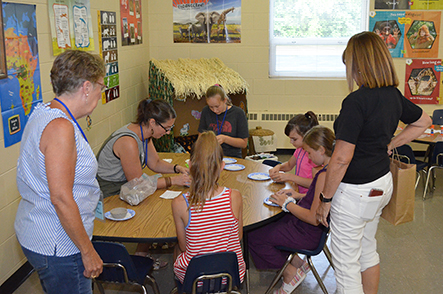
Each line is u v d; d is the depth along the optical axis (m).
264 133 5.36
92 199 1.65
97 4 3.97
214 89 3.62
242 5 5.75
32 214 1.55
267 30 5.80
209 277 1.96
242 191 2.66
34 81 2.94
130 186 2.50
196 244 1.96
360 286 2.14
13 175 2.79
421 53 5.79
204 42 5.88
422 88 5.89
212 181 1.91
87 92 1.57
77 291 1.64
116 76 4.52
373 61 1.93
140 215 2.29
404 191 2.17
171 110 2.60
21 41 2.75
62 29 3.30
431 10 5.66
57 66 1.53
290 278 2.67
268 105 6.10
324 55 5.99
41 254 1.56
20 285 2.90
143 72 5.60
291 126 2.94
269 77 6.09
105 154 2.62
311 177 2.93
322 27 5.92
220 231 1.97
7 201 2.74
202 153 1.88
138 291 2.79
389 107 1.96
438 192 4.73
